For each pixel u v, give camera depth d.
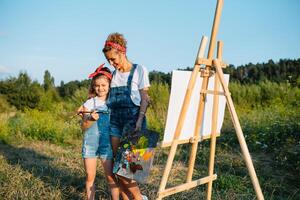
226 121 10.23
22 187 4.89
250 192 5.31
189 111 3.58
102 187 5.02
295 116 9.53
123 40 3.72
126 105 3.81
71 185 5.24
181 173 6.32
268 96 12.98
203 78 3.61
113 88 3.87
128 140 3.72
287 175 6.20
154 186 5.21
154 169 6.42
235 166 6.71
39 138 9.43
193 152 3.74
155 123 10.28
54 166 6.14
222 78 3.34
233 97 13.25
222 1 3.42
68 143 9.11
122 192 4.09
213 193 5.14
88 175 4.09
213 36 3.43
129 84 3.77
